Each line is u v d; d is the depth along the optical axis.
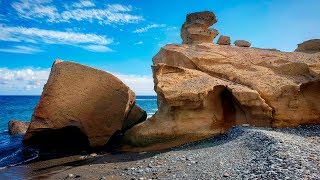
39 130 16.95
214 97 17.41
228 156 11.67
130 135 17.78
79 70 17.97
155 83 17.94
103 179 11.06
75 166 14.35
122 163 14.01
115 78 18.61
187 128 16.53
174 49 22.05
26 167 14.63
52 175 12.81
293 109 16.80
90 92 17.86
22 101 95.25
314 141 13.13
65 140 18.83
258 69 19.06
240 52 21.55
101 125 17.86
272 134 13.42
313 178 7.65
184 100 16.22
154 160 13.23
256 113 16.50
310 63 18.30
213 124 16.81
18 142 21.44
